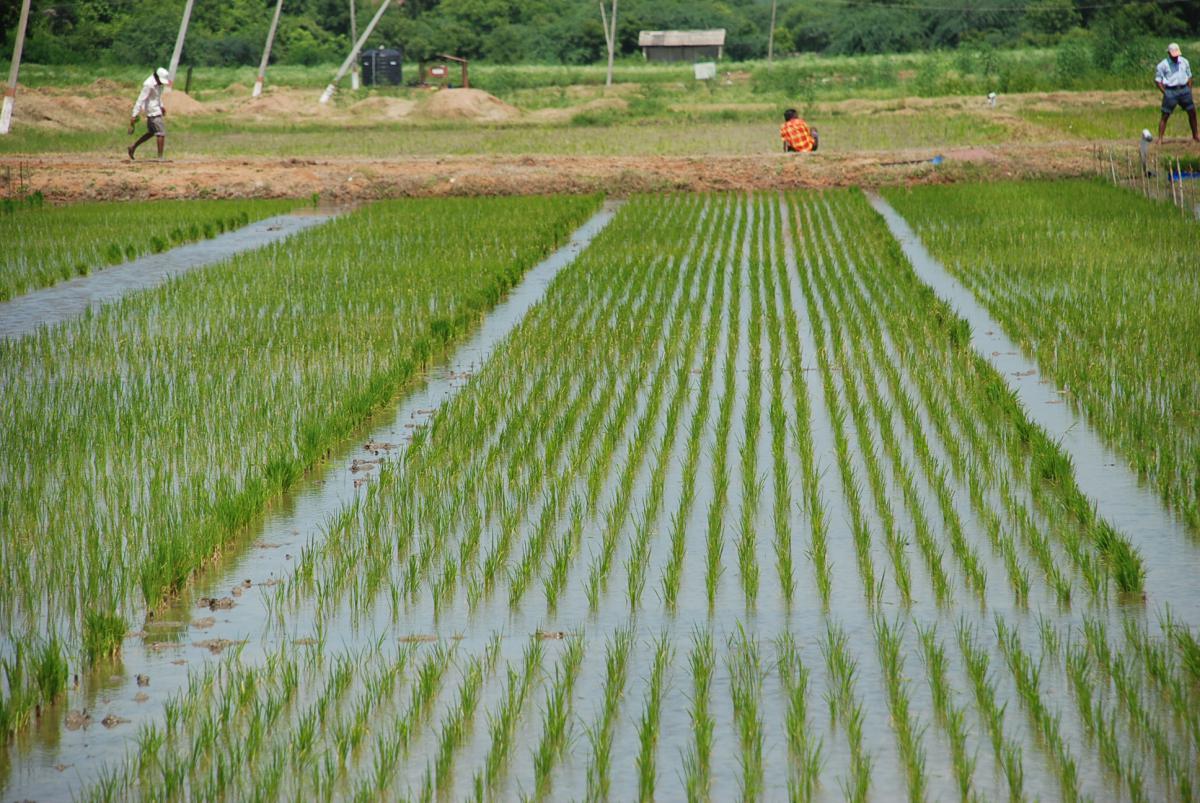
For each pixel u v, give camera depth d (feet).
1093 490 90.43
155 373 122.01
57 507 86.84
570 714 60.90
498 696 62.64
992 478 91.61
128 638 69.46
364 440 105.09
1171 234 189.88
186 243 210.18
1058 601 72.28
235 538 84.28
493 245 196.03
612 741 58.39
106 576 74.59
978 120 398.62
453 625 71.10
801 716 57.36
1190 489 89.30
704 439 103.45
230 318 145.28
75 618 71.26
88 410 108.58
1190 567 76.69
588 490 91.40
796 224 222.89
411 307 150.82
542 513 86.43
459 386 120.88
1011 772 52.60
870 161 285.43
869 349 129.90
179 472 94.38
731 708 61.05
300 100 530.68
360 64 630.74
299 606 73.67
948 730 58.29
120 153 335.67
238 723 59.57
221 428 104.12
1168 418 102.94
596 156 297.53
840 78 650.84
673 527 85.40
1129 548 77.10
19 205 249.34
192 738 58.18
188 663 66.33
